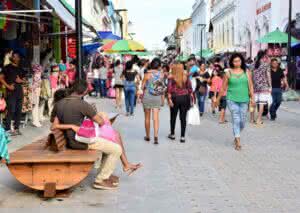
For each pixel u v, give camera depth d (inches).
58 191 294.8
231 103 448.1
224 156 415.5
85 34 761.6
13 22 602.2
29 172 282.7
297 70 1175.6
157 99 481.4
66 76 725.3
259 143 478.9
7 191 301.1
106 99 1063.6
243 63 451.5
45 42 745.6
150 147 459.2
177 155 419.5
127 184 320.5
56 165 282.2
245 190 306.0
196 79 718.5
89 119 304.5
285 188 310.8
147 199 286.5
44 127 564.1
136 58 814.5
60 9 577.9
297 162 389.4
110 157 304.8
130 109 764.0
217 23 2719.0
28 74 556.7
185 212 261.9
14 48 601.9
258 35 1743.4
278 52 1139.9
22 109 533.3
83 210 265.0
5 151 272.5
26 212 261.4
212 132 556.4
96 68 1113.4
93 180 328.5
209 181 328.8
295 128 586.9
